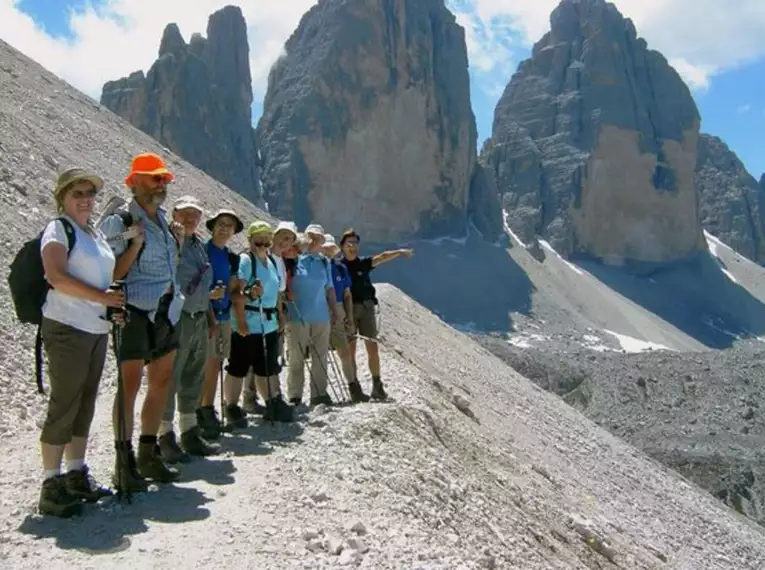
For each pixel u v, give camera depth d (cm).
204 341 977
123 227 809
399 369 1831
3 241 1580
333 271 1360
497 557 932
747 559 2531
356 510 823
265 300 1133
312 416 1177
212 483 855
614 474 2683
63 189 735
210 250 1052
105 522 728
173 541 691
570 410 3628
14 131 2336
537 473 1889
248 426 1122
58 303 728
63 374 731
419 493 959
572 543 1389
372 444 1056
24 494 801
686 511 2697
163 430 929
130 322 816
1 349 1271
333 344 1352
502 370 3600
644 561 1728
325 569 677
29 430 1091
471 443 1542
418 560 750
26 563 629
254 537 713
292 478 879
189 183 3747
